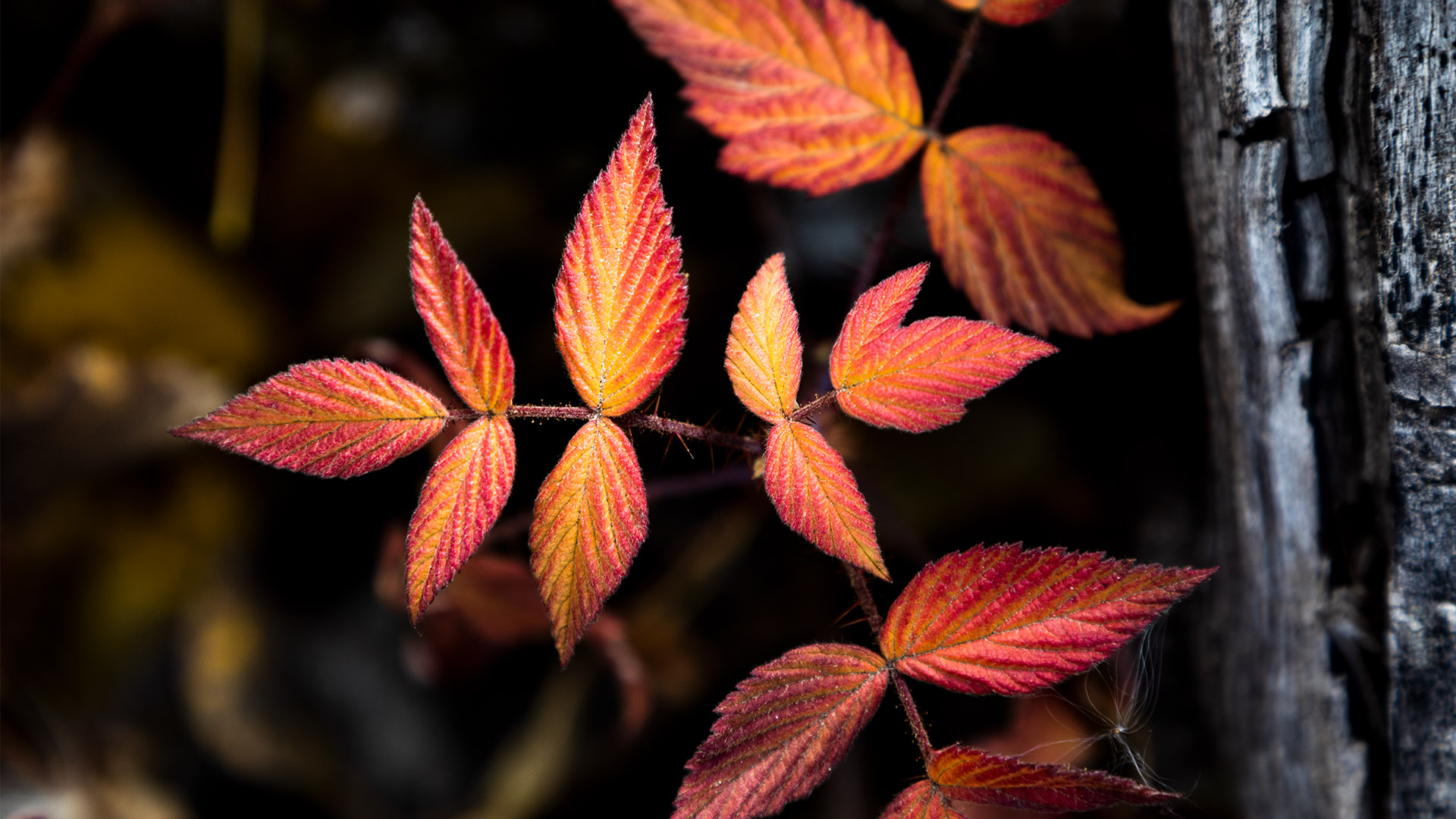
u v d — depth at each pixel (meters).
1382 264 0.56
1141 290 0.67
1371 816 0.62
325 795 0.82
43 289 0.89
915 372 0.54
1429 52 0.55
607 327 0.54
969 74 0.68
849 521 0.54
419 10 0.82
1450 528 0.57
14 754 0.82
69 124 0.92
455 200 0.89
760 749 0.54
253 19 0.86
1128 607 0.54
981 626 0.54
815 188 0.60
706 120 0.60
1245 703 0.66
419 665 0.70
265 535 0.90
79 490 0.89
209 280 0.93
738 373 0.55
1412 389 0.57
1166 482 0.70
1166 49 0.64
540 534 0.54
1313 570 0.61
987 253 0.60
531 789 0.82
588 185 0.84
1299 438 0.60
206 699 0.84
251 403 0.54
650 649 0.83
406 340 0.90
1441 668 0.58
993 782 0.54
